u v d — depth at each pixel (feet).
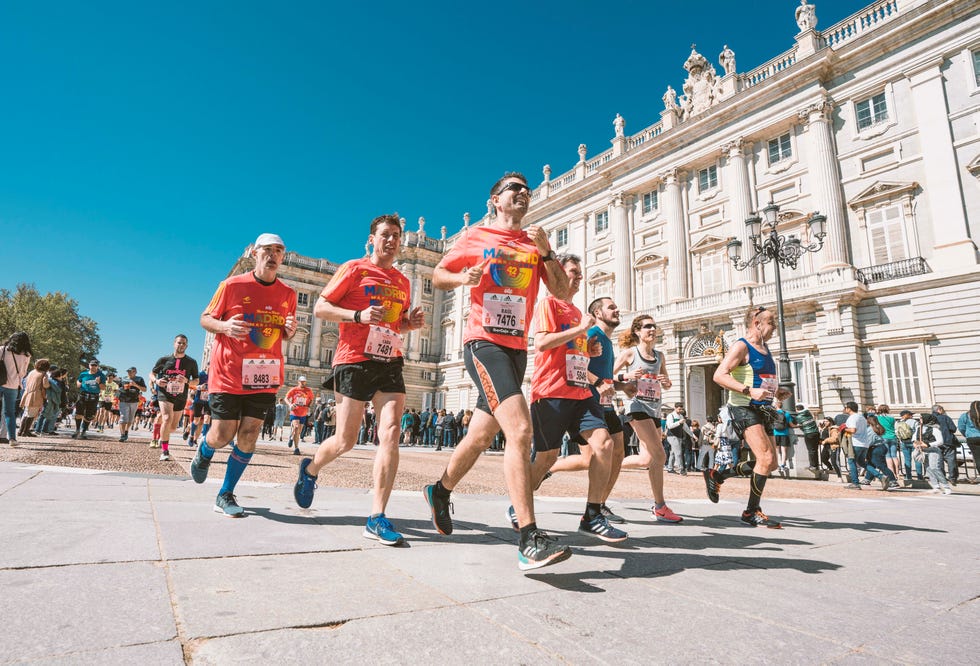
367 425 71.36
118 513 9.37
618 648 4.72
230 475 10.32
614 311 13.11
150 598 5.26
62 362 143.02
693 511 15.46
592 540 9.88
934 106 60.08
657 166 87.56
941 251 57.57
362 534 8.98
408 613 5.29
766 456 12.95
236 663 3.97
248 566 6.63
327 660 4.13
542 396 10.49
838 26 70.90
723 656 4.65
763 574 7.74
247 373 10.85
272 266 11.59
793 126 71.82
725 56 82.94
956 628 5.67
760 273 72.08
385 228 10.39
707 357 72.84
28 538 7.22
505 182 9.06
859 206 64.90
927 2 60.80
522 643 4.72
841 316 60.75
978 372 52.65
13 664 3.71
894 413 57.11
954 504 21.97
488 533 9.84
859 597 6.75
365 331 9.74
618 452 12.60
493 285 8.45
